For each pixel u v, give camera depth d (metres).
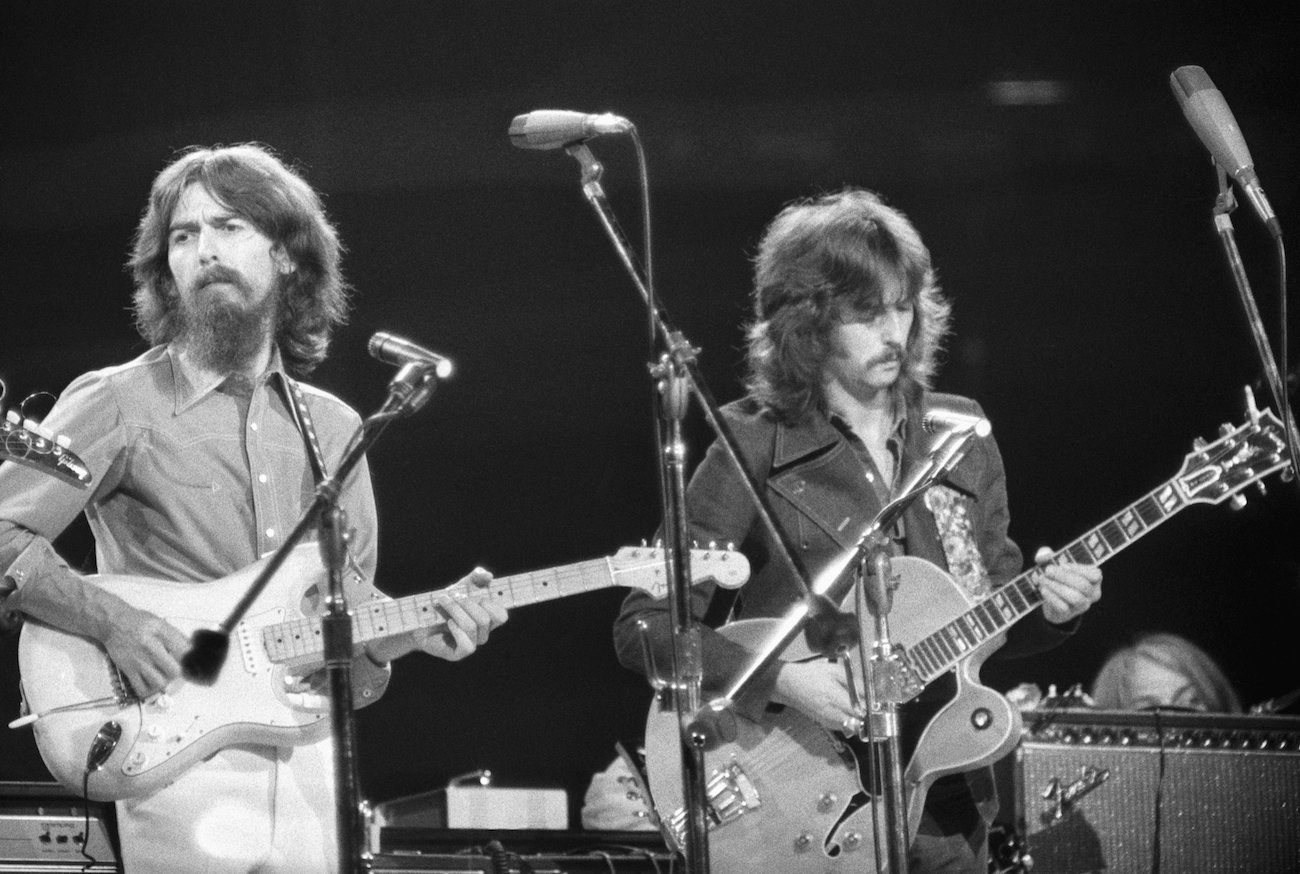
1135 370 18.83
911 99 18.61
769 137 18.75
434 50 18.11
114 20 17.48
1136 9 18.12
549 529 19.64
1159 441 18.78
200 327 10.30
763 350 11.34
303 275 11.22
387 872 10.74
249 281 10.52
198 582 10.03
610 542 19.62
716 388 19.16
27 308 17.89
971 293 19.02
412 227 18.78
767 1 18.25
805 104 18.66
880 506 10.94
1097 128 18.56
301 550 10.12
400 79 18.14
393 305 18.89
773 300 11.31
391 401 8.71
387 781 20.17
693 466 18.00
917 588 10.66
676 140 18.72
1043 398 18.97
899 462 11.07
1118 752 12.38
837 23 18.36
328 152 18.17
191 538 10.06
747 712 10.66
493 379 19.31
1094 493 18.89
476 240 18.92
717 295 19.17
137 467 10.10
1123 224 18.78
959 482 11.13
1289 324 18.12
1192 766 12.34
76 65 17.55
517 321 19.17
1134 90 18.44
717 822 10.70
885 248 11.07
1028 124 18.61
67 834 10.12
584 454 19.58
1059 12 18.25
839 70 18.55
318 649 9.92
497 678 20.33
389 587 19.56
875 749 9.16
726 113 18.66
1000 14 18.28
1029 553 18.95
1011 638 11.06
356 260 18.73
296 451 10.47
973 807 10.69
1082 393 18.92
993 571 11.32
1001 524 11.42
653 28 18.27
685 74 18.52
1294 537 18.00
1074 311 18.91
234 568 10.14
